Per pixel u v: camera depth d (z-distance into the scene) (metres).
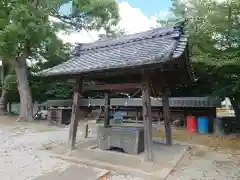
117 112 14.13
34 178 4.11
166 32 5.31
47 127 11.60
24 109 14.66
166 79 6.11
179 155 5.54
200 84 11.87
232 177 4.31
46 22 13.27
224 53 8.33
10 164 4.95
